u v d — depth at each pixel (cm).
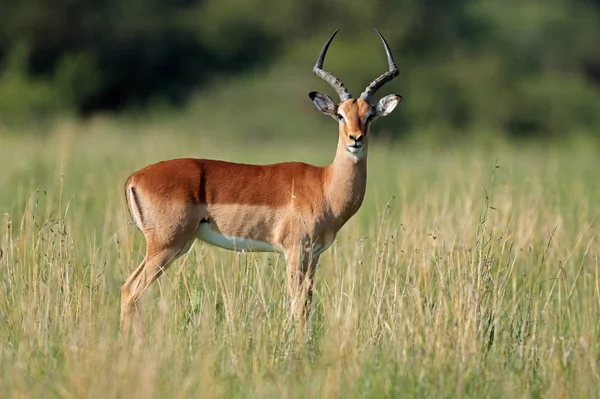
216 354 1688
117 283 2228
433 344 1730
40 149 4709
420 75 10006
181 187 2025
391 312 1867
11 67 10369
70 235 2177
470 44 10994
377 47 10300
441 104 9725
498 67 10338
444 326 1769
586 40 11312
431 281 2017
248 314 1886
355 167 2089
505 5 11656
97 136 6288
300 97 9744
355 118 2073
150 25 10612
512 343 1833
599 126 9950
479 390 1608
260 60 11056
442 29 10944
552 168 4566
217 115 9525
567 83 10519
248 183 2067
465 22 11094
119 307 2084
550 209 2891
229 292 1955
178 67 10900
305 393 1548
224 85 10388
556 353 1716
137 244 2459
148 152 4644
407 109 9688
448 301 1897
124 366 1524
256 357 1675
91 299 1875
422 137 9112
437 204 2791
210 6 11438
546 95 10106
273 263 2342
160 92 10725
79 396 1462
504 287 1989
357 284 2123
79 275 2016
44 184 3391
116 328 1919
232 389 1577
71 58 10156
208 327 1783
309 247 2080
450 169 4381
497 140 8894
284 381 1597
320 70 2214
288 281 2064
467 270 1944
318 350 1814
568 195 3475
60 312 1886
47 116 9481
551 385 1609
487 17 11281
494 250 2278
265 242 2089
